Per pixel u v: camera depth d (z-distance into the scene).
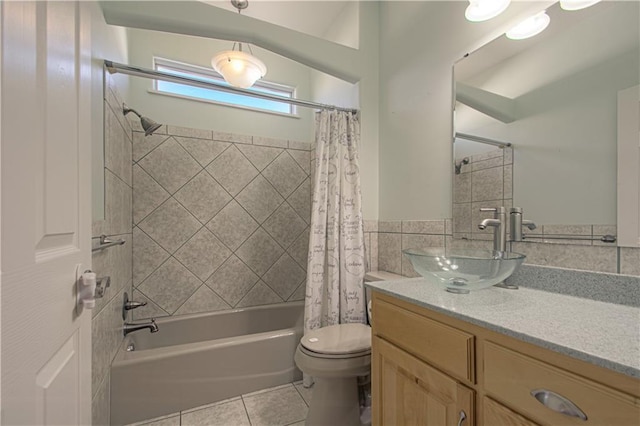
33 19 0.53
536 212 1.14
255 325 2.46
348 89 2.22
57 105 0.62
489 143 1.33
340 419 1.38
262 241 2.59
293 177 2.72
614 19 0.94
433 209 1.64
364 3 2.11
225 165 2.46
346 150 2.00
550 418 0.60
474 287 1.02
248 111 2.58
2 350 0.43
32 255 0.51
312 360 1.35
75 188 0.72
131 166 2.11
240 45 2.42
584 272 0.99
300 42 1.90
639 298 0.86
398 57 1.93
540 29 1.14
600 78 0.97
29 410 0.50
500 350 0.70
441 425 0.84
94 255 1.20
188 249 2.33
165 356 1.61
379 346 1.12
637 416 0.49
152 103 2.26
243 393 1.78
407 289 1.10
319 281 1.89
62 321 0.63
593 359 0.54
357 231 1.95
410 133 1.81
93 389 1.19
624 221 0.91
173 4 1.60
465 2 1.47
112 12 1.47
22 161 0.49
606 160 0.95
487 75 1.34
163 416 1.58
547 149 1.11
